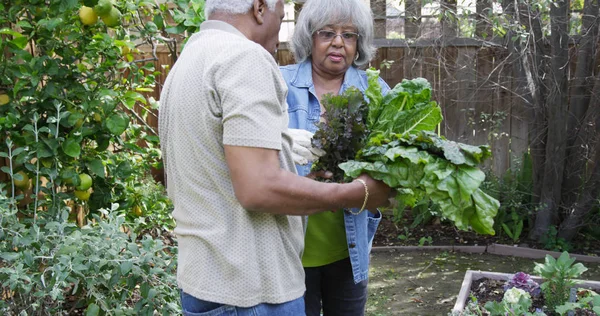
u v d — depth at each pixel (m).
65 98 2.93
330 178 2.12
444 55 5.66
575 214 5.26
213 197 1.56
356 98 2.15
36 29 2.89
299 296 1.68
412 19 5.63
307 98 2.49
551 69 5.07
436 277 4.74
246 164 1.46
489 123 5.73
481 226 1.72
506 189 5.59
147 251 2.57
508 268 4.94
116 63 3.20
